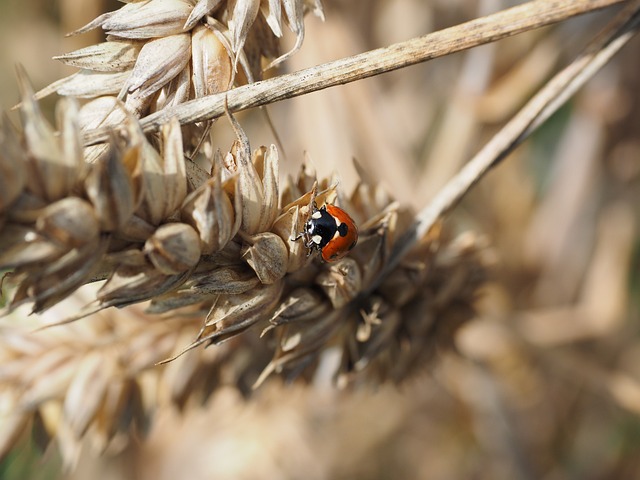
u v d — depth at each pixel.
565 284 0.31
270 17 0.16
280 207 0.16
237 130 0.15
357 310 0.18
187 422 0.28
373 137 0.23
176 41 0.16
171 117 0.15
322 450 0.31
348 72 0.16
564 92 0.17
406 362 0.19
